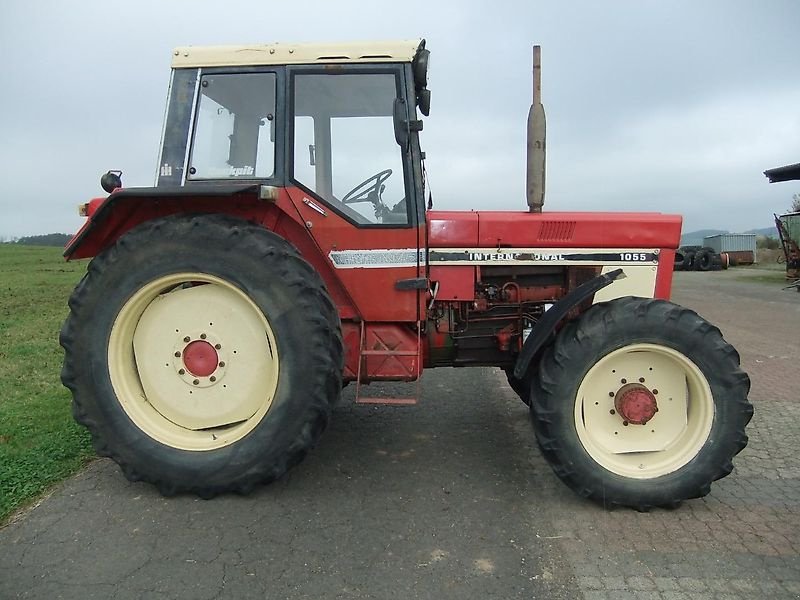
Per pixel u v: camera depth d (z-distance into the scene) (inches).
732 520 123.9
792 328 375.6
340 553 110.6
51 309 427.2
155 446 130.4
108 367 131.3
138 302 130.8
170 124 138.6
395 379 142.3
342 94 138.7
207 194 125.3
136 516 123.8
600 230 148.4
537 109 150.6
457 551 111.3
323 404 127.9
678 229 148.6
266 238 128.3
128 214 137.0
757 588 100.6
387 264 139.3
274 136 137.7
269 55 136.7
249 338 132.3
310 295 126.6
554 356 127.3
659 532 119.0
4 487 131.8
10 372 230.4
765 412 195.9
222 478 129.0
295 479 142.0
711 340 125.3
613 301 131.4
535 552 111.3
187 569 105.5
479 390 220.5
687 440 128.8
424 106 153.9
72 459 148.6
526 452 159.5
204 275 127.9
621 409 130.0
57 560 107.9
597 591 99.7
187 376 134.6
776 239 1446.9
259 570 105.2
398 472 146.3
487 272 152.0
